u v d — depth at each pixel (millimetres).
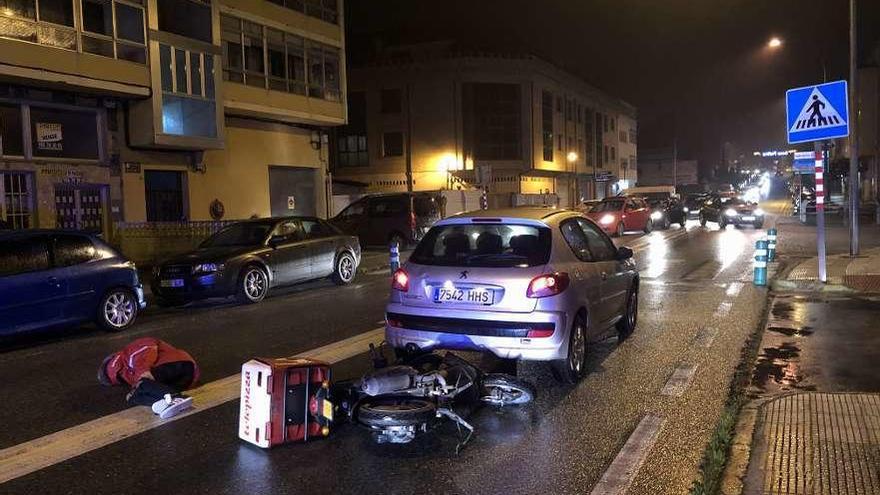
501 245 6688
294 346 8516
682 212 32969
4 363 8188
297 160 27656
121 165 20062
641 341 8383
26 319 8945
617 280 7879
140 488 4422
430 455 4918
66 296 9406
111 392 6656
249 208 25125
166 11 20328
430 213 26344
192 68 21047
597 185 67062
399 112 47312
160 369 6465
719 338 8500
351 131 48375
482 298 6199
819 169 12164
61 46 17312
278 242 13227
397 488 4363
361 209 26594
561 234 6766
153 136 19750
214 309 12008
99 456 4969
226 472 4652
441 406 5332
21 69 16406
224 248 12891
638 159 100562
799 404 5551
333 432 5418
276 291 14125
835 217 36156
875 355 7398
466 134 46781
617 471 4551
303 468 4711
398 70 47031
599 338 7434
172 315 11586
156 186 21547
